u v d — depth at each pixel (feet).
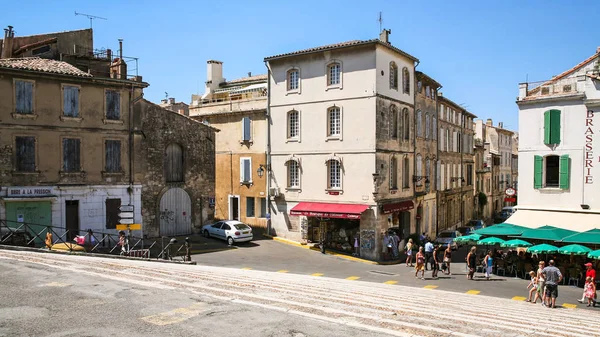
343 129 113.19
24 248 70.08
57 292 38.73
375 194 108.68
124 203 99.81
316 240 118.73
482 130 215.51
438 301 53.83
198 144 115.03
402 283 82.58
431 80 139.85
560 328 40.60
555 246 87.45
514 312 51.24
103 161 97.19
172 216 110.73
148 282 44.68
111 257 77.15
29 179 88.69
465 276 92.07
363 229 110.32
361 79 110.83
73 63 108.47
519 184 101.14
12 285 40.98
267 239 122.11
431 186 143.54
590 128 93.50
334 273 89.15
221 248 106.22
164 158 108.88
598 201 92.73
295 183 121.70
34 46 113.39
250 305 35.86
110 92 98.43
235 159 136.46
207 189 116.78
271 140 125.29
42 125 90.07
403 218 125.18
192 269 67.36
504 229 91.45
